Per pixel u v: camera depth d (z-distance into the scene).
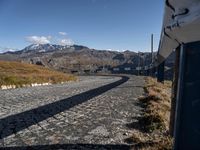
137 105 17.05
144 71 100.88
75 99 21.36
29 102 20.19
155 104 15.50
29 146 8.08
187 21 1.93
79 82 58.75
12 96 25.62
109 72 149.00
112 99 20.62
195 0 1.90
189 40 2.17
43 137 9.14
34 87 40.78
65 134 9.55
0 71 59.03
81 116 13.32
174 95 4.36
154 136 8.94
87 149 7.79
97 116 13.21
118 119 12.31
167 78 70.00
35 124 11.44
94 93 26.44
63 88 36.91
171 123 4.51
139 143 7.96
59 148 7.88
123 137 9.04
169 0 2.02
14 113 14.69
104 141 8.58
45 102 19.94
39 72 69.88
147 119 11.09
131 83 43.66
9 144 8.31
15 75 48.28
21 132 9.95
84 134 9.53
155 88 27.31
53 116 13.48
